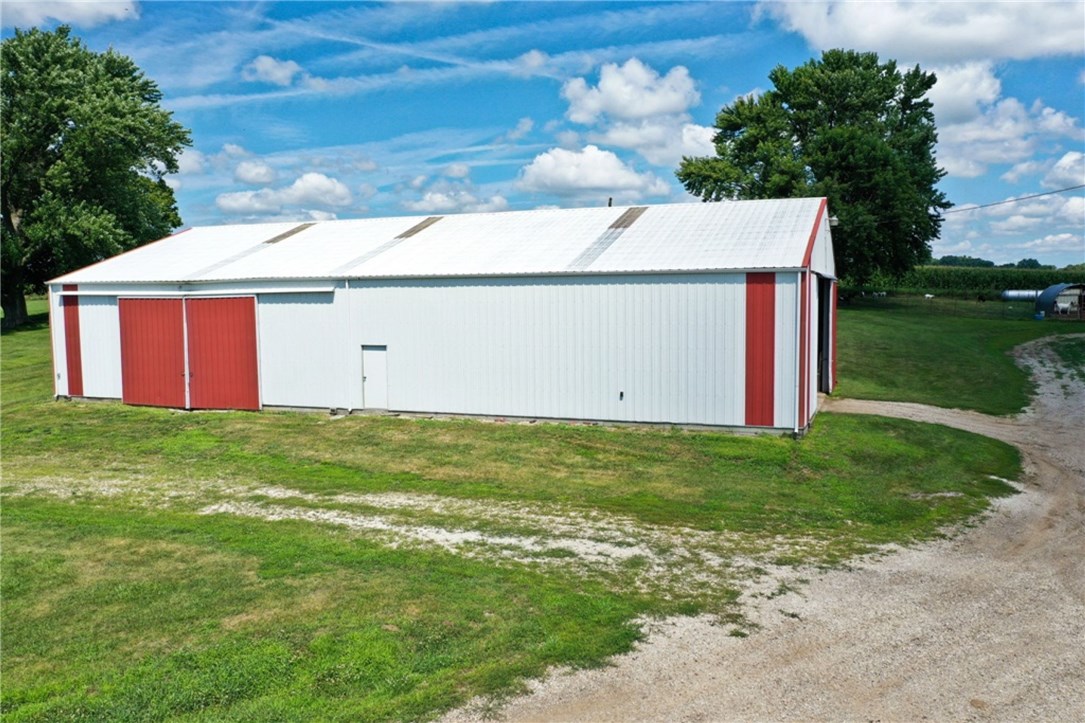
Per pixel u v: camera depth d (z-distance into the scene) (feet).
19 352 118.83
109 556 36.83
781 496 46.91
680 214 78.18
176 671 25.18
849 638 26.96
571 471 53.26
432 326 71.31
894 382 89.04
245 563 35.42
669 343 63.52
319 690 23.80
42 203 135.03
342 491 49.24
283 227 99.71
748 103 179.83
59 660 26.32
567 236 76.54
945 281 226.58
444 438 63.16
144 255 93.61
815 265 67.36
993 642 26.50
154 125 143.74
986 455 56.85
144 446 64.13
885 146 161.89
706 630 27.71
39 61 136.15
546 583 32.45
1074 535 38.88
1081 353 101.91
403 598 30.76
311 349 75.87
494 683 23.99
